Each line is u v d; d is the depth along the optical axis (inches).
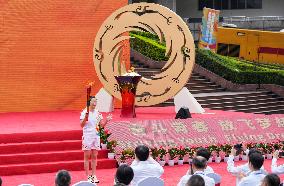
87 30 1274.6
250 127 989.8
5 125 1021.2
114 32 1163.3
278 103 1573.6
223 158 946.7
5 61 1240.8
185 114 1045.8
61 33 1263.5
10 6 1238.3
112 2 1283.2
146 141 918.4
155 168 610.5
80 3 1268.5
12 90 1245.1
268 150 974.4
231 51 1971.0
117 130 920.3
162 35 1146.7
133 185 601.9
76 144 916.6
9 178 836.6
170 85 1146.7
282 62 1870.1
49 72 1262.3
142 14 1148.5
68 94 1270.9
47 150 904.9
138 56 1647.4
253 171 549.6
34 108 1256.2
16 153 889.5
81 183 559.5
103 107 1206.9
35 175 853.8
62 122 1056.2
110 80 1170.6
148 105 1155.3
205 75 1636.3
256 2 2596.0
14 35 1243.2
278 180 475.5
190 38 1133.1
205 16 1788.9
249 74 1630.2
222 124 976.9
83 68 1275.8
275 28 2444.6
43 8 1253.7
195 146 933.2
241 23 2433.6
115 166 896.9
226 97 1486.2
